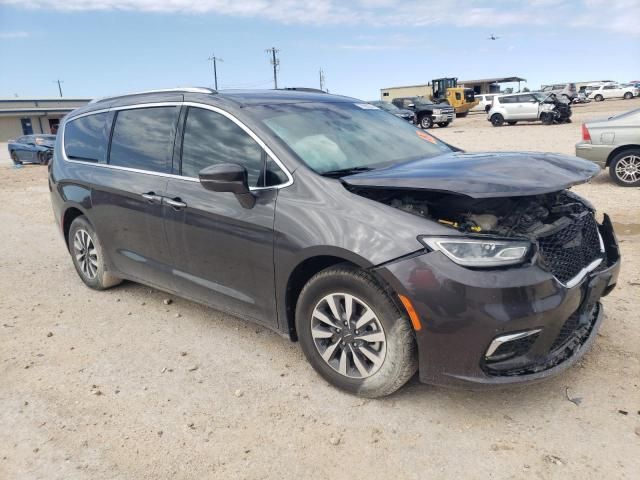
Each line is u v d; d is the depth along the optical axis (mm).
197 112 3947
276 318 3492
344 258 2984
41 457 2855
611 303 4352
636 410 2980
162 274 4250
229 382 3496
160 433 3002
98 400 3359
